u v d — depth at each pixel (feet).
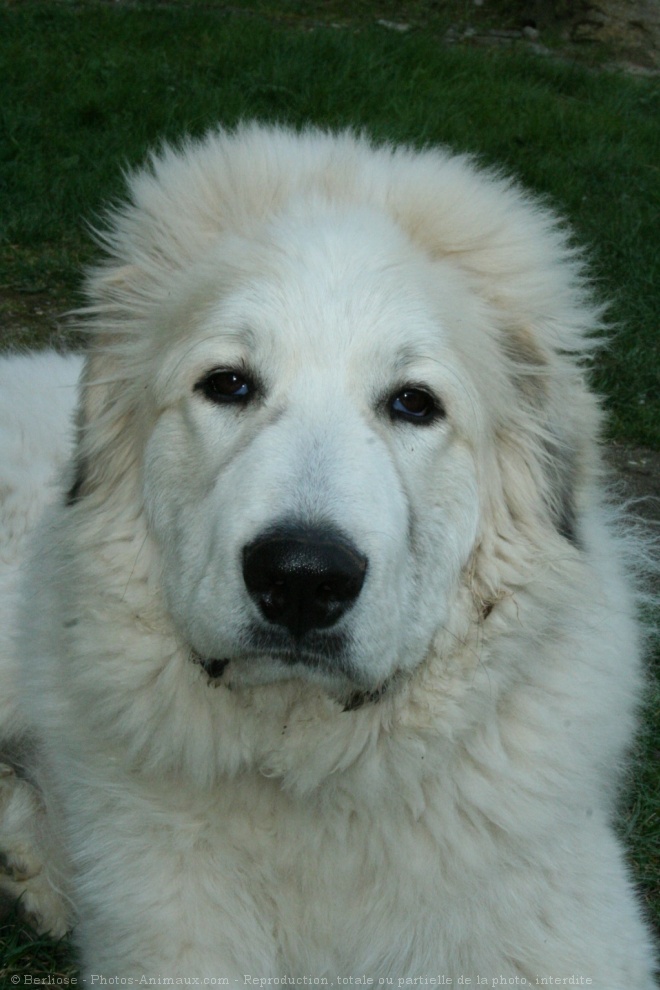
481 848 2.73
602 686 2.85
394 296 2.72
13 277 6.32
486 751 2.72
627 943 2.80
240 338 2.70
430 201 2.98
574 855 2.80
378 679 2.54
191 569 2.64
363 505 2.49
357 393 2.67
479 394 2.83
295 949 2.82
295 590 2.44
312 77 9.15
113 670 2.75
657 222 7.83
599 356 6.12
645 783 3.50
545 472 2.93
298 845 2.76
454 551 2.76
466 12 13.35
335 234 2.77
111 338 2.95
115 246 3.05
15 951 2.91
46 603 2.97
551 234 3.15
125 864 2.79
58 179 7.21
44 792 3.06
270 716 2.69
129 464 2.88
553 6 12.92
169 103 8.45
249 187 2.99
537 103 9.61
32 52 9.29
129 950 2.75
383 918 2.77
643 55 12.71
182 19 10.50
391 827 2.74
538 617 2.78
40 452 3.49
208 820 2.77
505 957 2.77
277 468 2.51
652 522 4.74
